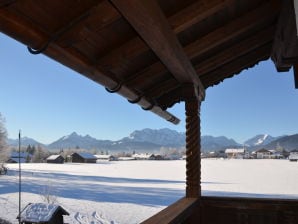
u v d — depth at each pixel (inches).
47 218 621.3
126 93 126.6
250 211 146.7
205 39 122.9
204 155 5600.4
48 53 78.3
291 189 1151.6
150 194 1053.2
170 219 90.3
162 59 102.0
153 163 3988.7
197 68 152.6
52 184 1243.2
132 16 74.2
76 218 709.3
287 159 4375.0
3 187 1143.0
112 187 1238.3
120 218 706.8
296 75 138.4
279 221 143.0
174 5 94.6
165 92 156.2
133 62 113.6
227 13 112.8
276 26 132.6
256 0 112.3
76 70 93.4
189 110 140.6
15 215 732.0
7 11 63.9
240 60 166.6
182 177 1840.6
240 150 5482.3
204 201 151.9
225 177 1695.4
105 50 97.5
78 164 3634.4
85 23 76.9
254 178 1619.1
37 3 67.2
